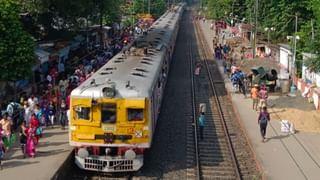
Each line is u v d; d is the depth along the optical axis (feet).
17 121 82.33
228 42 243.60
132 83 68.28
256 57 177.58
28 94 100.17
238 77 128.98
